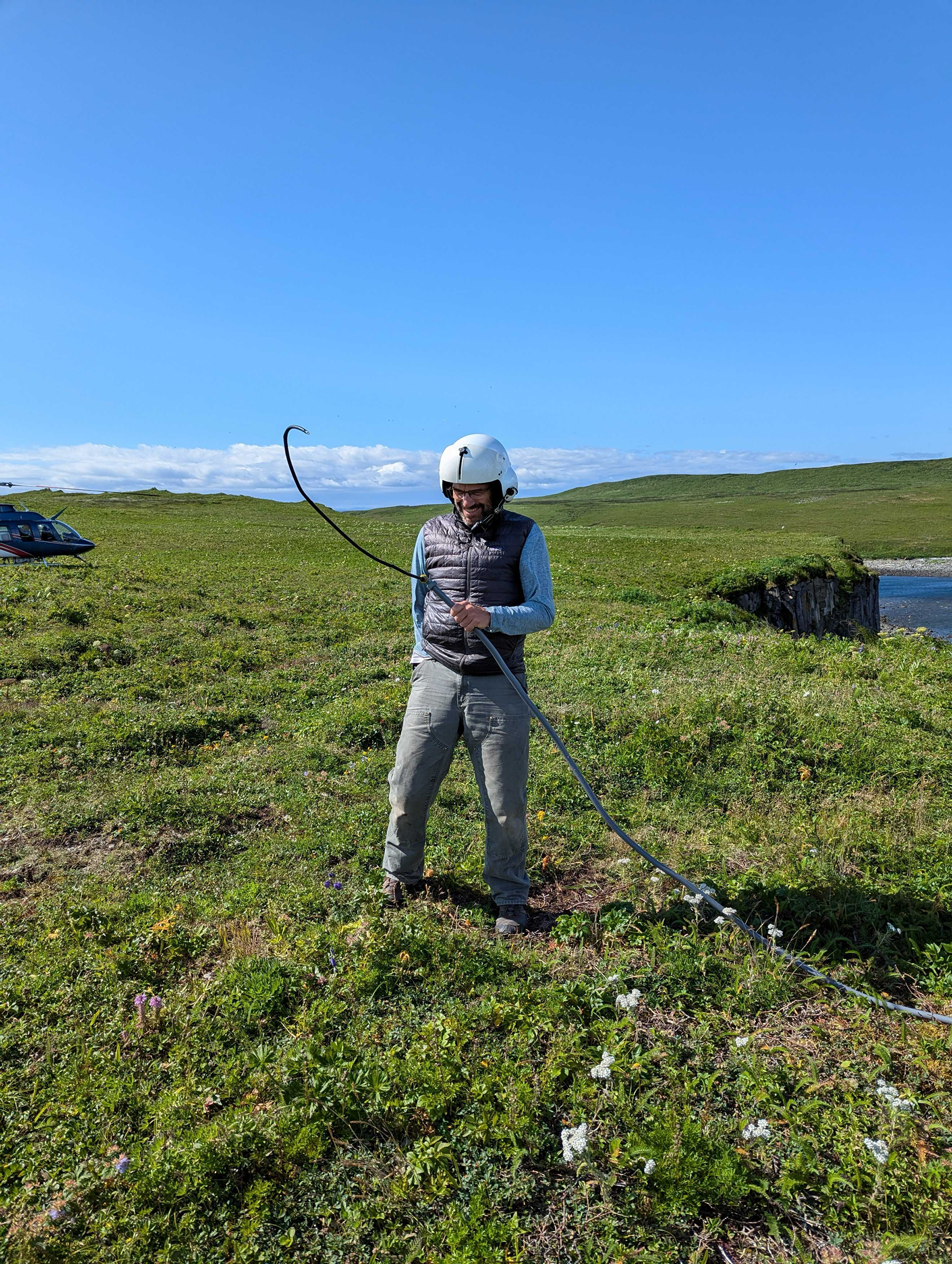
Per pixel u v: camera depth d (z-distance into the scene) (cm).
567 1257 213
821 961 333
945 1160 234
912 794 516
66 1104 264
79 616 1143
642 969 323
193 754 650
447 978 322
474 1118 250
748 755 577
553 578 1916
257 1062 274
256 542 2769
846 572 2680
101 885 427
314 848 467
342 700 791
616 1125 247
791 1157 237
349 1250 215
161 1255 211
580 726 656
